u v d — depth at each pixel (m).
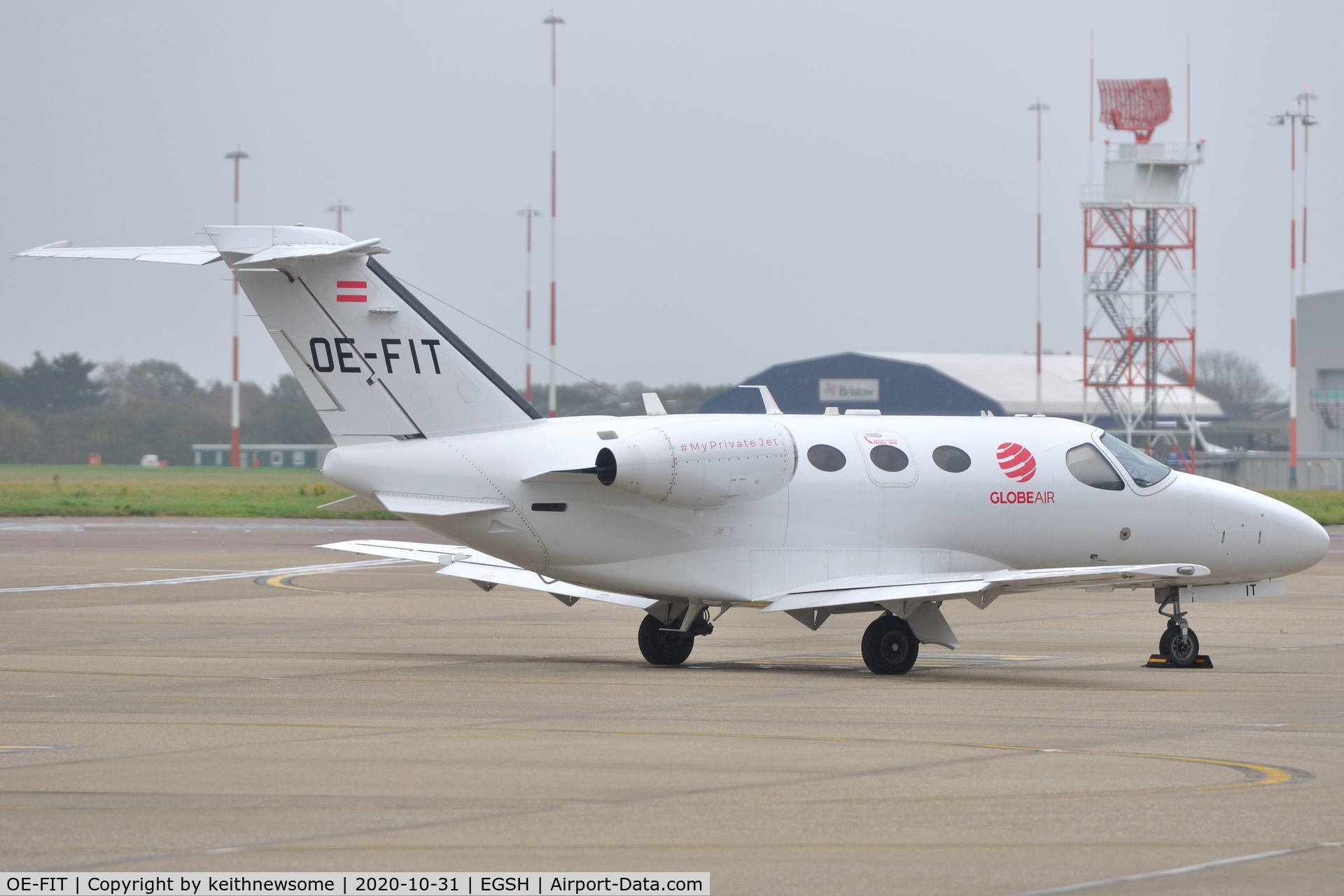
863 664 61.09
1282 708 47.84
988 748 39.56
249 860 27.77
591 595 61.16
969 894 25.67
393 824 30.47
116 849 28.47
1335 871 27.20
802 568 59.75
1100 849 28.66
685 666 59.88
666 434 57.12
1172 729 43.25
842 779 35.19
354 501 60.12
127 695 49.12
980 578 56.72
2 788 33.91
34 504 199.38
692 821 30.80
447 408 58.06
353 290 57.03
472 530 58.09
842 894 25.62
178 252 55.44
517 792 33.50
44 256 53.66
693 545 58.75
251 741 40.22
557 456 57.50
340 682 52.59
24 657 60.12
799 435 60.88
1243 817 31.44
